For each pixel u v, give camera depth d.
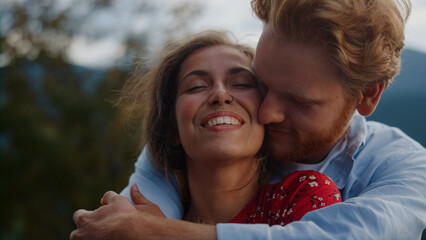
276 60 1.55
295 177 1.74
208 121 1.68
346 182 1.84
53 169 9.39
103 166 9.95
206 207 1.85
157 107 2.06
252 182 1.84
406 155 1.79
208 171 1.77
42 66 10.41
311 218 1.37
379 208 1.38
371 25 1.49
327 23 1.46
